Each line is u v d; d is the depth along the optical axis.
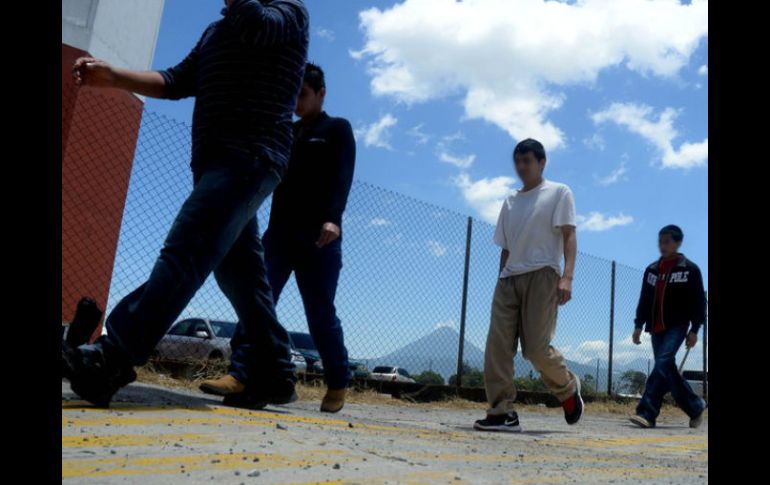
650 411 5.12
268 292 2.84
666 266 5.23
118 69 2.41
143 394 2.57
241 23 2.20
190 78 2.55
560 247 3.83
